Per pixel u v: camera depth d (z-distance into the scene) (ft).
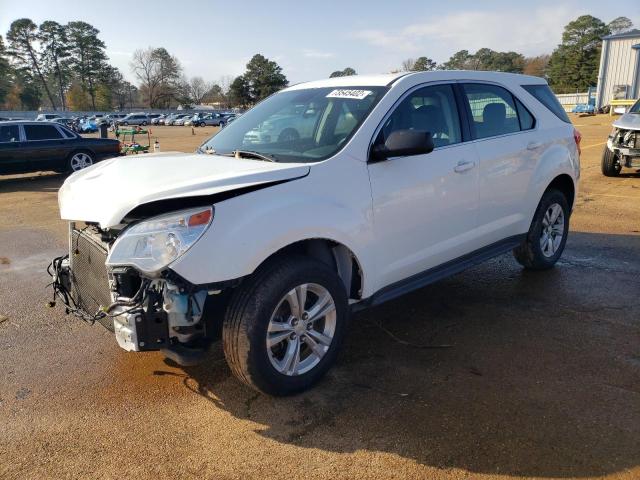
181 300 9.23
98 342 13.53
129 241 9.31
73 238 11.48
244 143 13.12
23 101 372.58
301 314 10.47
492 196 14.58
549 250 17.84
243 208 9.59
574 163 17.70
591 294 16.05
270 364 10.09
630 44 152.46
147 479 8.60
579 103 190.08
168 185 9.61
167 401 10.78
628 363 11.84
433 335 13.46
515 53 367.45
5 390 11.29
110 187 10.34
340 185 10.94
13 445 9.48
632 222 25.09
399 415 10.07
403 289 12.72
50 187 44.19
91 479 8.61
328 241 11.28
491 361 12.05
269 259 10.20
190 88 441.27
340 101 12.71
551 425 9.64
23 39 370.94
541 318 14.37
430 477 8.47
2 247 23.73
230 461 8.98
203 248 9.09
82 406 10.65
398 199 11.91
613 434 9.36
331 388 11.05
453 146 13.50
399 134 11.02
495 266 18.84
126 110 366.63
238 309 9.76
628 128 35.78
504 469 8.59
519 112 16.05
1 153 45.68
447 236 13.46
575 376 11.32
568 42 317.42
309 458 8.99
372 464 8.80
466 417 9.95
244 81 347.36
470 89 14.49
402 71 14.01
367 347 12.87
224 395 10.95
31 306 16.10
